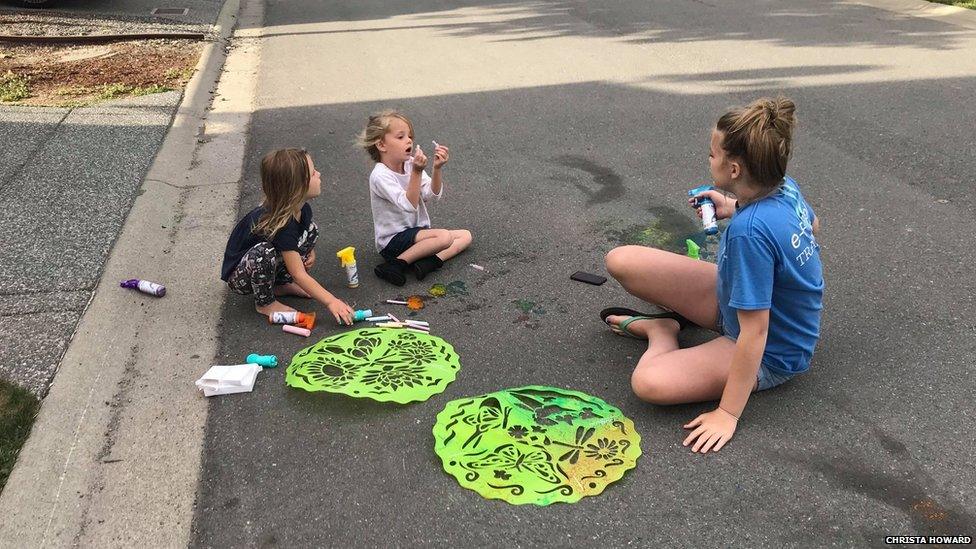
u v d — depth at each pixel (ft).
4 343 9.77
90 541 7.14
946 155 16.39
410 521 7.29
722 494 7.50
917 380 9.06
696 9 33.96
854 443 8.09
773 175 7.87
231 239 10.90
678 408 8.77
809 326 8.58
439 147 12.17
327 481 7.81
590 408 8.80
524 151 17.47
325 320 10.85
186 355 9.96
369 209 14.57
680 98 21.07
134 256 12.27
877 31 28.14
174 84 22.27
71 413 8.64
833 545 6.89
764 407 8.70
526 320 10.69
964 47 25.36
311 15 36.32
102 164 16.02
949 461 7.79
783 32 28.53
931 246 12.41
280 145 18.20
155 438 8.44
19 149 16.79
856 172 15.65
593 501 7.47
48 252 12.23
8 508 7.36
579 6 36.06
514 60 25.95
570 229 13.51
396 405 8.92
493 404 8.87
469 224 13.78
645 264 9.59
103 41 27.61
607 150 17.40
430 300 11.31
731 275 8.10
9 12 31.53
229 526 7.29
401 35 30.83
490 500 7.50
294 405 8.96
